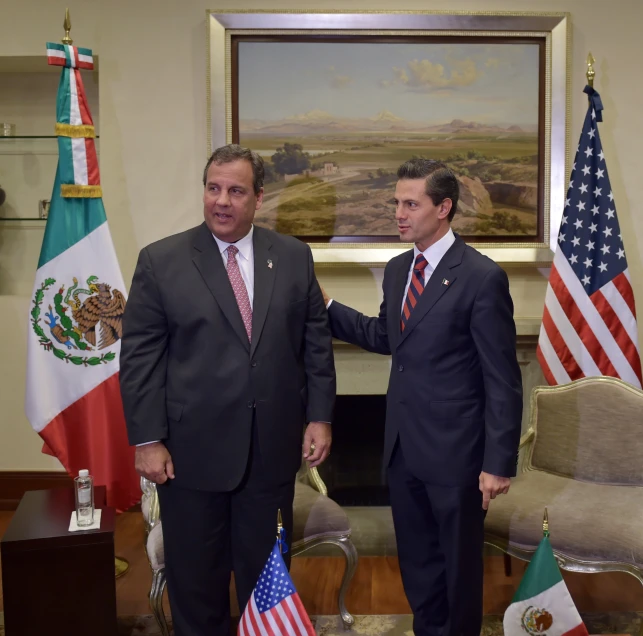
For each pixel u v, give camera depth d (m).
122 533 3.27
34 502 2.39
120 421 2.90
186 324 1.92
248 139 3.02
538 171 3.03
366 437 3.30
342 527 2.41
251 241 2.04
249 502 1.99
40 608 2.12
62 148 2.79
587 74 2.81
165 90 3.06
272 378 1.95
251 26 2.96
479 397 2.04
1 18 3.07
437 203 2.02
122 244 3.12
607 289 2.80
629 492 2.41
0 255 3.47
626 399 2.51
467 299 1.98
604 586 2.77
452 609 2.05
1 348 3.37
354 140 3.02
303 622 1.62
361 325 2.34
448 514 2.01
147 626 2.48
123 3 3.03
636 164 3.07
